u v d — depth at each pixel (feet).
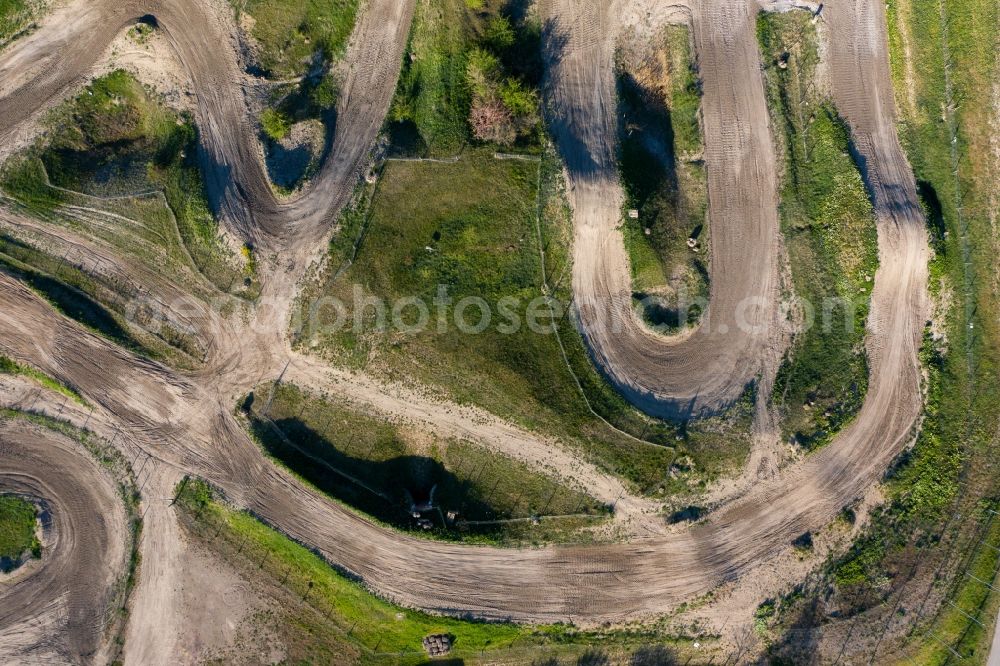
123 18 88.17
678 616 87.30
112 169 90.33
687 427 85.10
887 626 88.38
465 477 87.25
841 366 88.12
